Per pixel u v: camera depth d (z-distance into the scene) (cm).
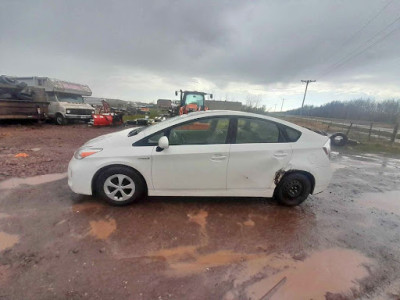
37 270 202
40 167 483
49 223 275
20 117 1176
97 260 219
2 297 173
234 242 261
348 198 416
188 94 1488
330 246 266
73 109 1406
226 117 334
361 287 206
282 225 304
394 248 269
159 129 324
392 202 409
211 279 205
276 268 224
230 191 335
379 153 980
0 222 272
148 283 196
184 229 279
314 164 342
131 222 287
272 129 341
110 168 313
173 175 319
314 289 201
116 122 1441
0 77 1123
